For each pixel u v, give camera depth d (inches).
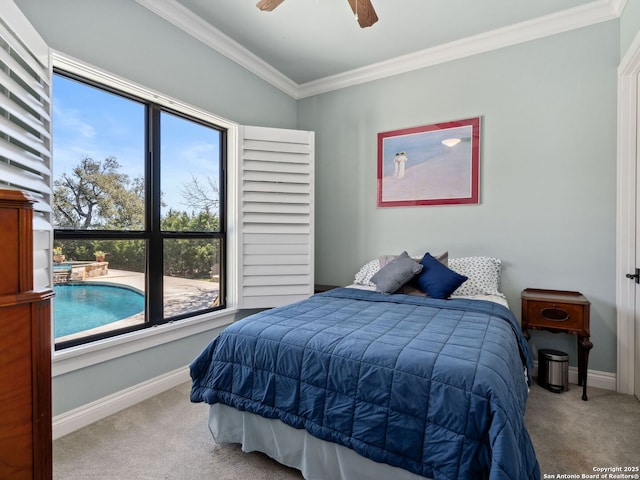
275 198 122.1
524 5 93.7
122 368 84.3
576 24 97.3
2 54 49.2
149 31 88.8
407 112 124.2
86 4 74.9
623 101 90.9
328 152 141.2
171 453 65.9
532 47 103.8
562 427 74.2
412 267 97.7
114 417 79.5
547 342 102.9
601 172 96.0
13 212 30.0
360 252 134.6
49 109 65.3
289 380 58.2
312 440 56.1
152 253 94.1
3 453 29.5
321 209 143.2
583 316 87.4
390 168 127.2
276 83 135.0
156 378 92.5
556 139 101.2
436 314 75.9
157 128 95.3
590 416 79.0
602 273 96.3
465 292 99.3
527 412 81.2
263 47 115.0
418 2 91.9
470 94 113.1
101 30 77.9
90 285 80.6
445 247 117.6
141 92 87.7
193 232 107.2
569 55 99.1
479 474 42.0
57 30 69.8
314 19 99.5
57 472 60.1
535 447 67.1
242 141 117.0
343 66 128.0
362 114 133.2
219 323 113.2
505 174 108.0
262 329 66.1
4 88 50.7
